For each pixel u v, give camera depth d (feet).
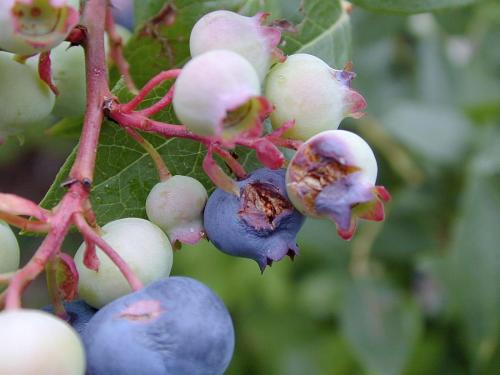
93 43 0.23
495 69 0.50
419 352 0.49
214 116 0.20
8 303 0.18
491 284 0.42
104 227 0.23
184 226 0.24
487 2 0.48
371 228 0.46
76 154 0.23
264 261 0.22
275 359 0.58
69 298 0.22
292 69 0.23
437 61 0.51
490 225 0.42
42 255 0.20
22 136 0.26
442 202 0.46
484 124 0.45
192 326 0.19
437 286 0.48
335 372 0.57
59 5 0.21
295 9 0.30
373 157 0.22
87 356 0.19
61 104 0.28
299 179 0.22
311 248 0.50
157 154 0.24
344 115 0.23
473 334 0.42
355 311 0.46
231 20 0.23
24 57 0.24
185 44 0.29
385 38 0.48
